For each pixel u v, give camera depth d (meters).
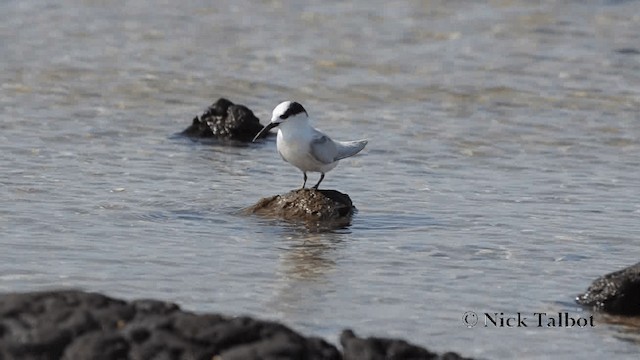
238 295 11.99
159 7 29.89
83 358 8.85
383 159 18.34
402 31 27.75
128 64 24.52
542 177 17.48
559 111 21.59
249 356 8.86
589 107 21.88
